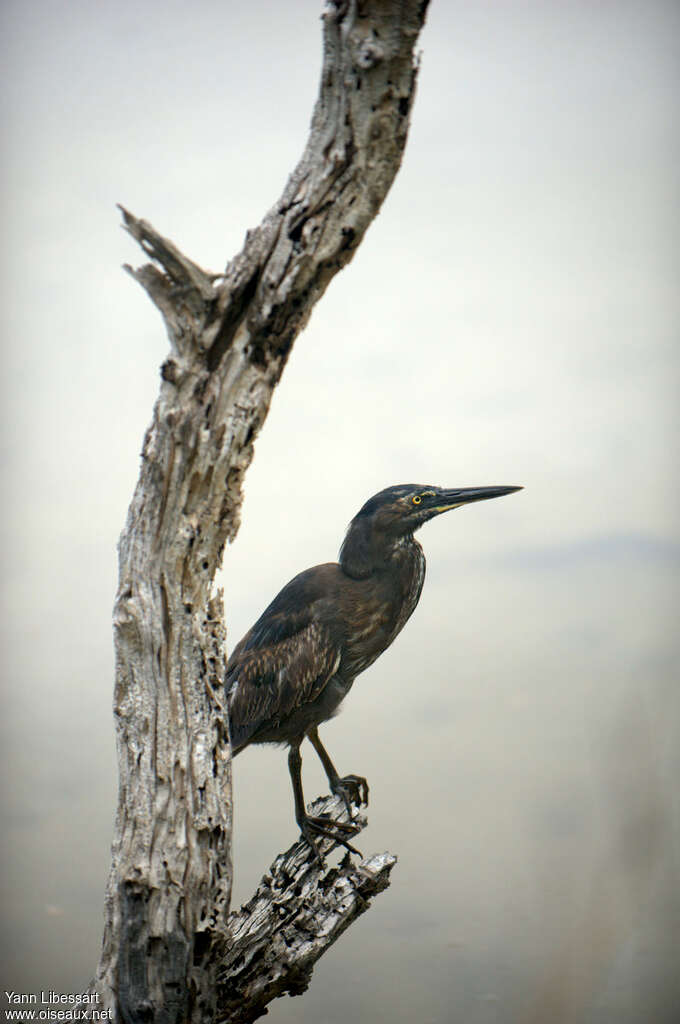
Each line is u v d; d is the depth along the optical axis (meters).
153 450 6.46
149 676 6.65
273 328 6.46
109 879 6.80
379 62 5.83
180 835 6.58
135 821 6.62
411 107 6.10
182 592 6.65
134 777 6.65
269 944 7.50
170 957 6.54
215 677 6.88
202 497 6.55
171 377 6.37
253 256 6.28
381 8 5.78
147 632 6.59
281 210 6.29
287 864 8.28
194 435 6.39
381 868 8.02
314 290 6.43
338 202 6.21
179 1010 6.60
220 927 6.72
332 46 6.01
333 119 6.15
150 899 6.52
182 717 6.67
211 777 6.72
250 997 7.36
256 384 6.53
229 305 6.28
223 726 6.89
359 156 6.14
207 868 6.65
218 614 6.93
